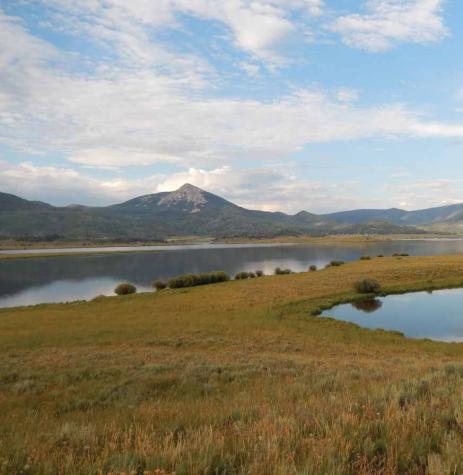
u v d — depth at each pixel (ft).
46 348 78.07
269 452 13.76
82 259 492.13
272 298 149.38
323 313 128.77
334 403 22.71
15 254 577.84
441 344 85.56
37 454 15.69
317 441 15.01
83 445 17.87
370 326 111.04
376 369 47.73
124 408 34.30
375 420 17.37
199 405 30.37
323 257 460.96
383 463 13.62
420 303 142.82
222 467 13.38
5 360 64.64
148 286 253.44
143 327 102.37
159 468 13.44
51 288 248.73
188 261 440.45
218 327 101.81
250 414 22.00
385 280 185.26
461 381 26.55
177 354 68.59
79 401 37.78
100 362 60.85
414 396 22.43
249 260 436.35
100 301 159.94
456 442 14.24
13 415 32.65
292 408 22.08
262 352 72.84
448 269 205.57
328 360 62.90
